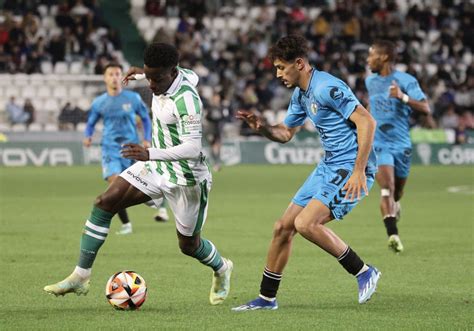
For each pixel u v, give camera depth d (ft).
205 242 48.14
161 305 47.93
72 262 63.82
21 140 180.04
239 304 48.44
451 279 57.47
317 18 221.46
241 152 193.36
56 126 187.21
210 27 224.74
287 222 46.42
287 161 195.52
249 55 208.23
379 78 72.84
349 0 226.99
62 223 89.76
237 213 101.35
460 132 200.23
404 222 93.25
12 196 120.57
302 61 46.19
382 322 43.34
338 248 46.26
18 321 43.24
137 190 46.78
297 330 41.32
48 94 193.88
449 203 115.34
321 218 45.85
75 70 198.59
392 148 72.64
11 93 193.57
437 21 232.94
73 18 204.95
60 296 50.31
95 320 43.50
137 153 43.75
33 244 73.67
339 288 53.72
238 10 229.66
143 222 92.17
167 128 45.80
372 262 64.90
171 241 76.38
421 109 71.00
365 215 99.91
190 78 46.03
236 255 68.13
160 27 203.92
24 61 196.34
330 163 46.93
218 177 158.20
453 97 209.05
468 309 47.01
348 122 46.24
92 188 133.18
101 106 83.15
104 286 54.03
